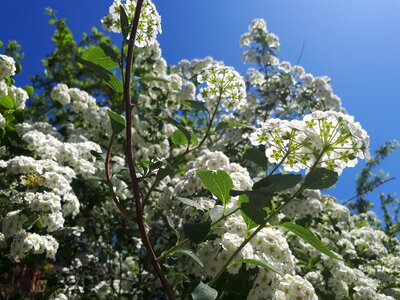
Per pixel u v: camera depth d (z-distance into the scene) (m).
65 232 5.31
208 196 3.64
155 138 7.84
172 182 6.48
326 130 2.31
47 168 4.45
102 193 5.55
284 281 2.97
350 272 5.00
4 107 5.11
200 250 2.92
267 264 2.33
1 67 4.91
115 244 6.88
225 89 3.36
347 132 2.28
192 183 3.66
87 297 5.89
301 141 2.41
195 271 2.90
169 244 5.18
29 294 5.30
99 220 6.26
